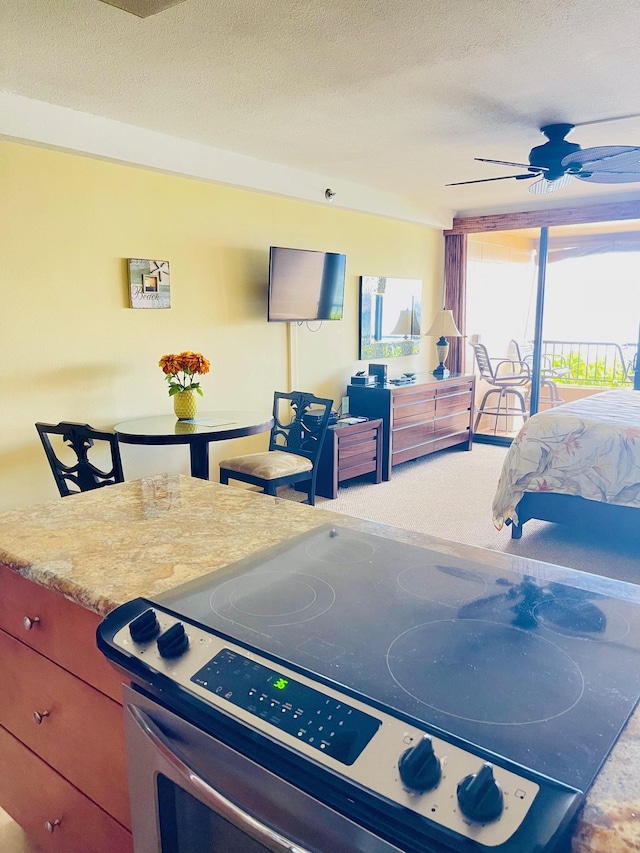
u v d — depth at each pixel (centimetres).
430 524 419
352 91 293
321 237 512
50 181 336
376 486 511
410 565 122
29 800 148
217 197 426
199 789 84
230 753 79
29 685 137
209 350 437
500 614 101
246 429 359
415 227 621
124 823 120
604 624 97
